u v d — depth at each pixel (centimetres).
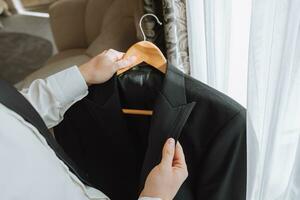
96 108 68
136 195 81
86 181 60
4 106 48
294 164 51
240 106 54
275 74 45
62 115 68
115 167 80
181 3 73
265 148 53
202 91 55
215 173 61
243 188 61
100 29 166
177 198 65
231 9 59
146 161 61
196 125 57
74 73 65
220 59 67
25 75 250
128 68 63
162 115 57
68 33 188
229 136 55
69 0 184
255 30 45
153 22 86
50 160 48
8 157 42
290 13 39
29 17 358
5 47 297
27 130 48
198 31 73
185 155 62
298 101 46
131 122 71
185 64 83
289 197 56
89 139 77
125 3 134
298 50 41
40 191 44
